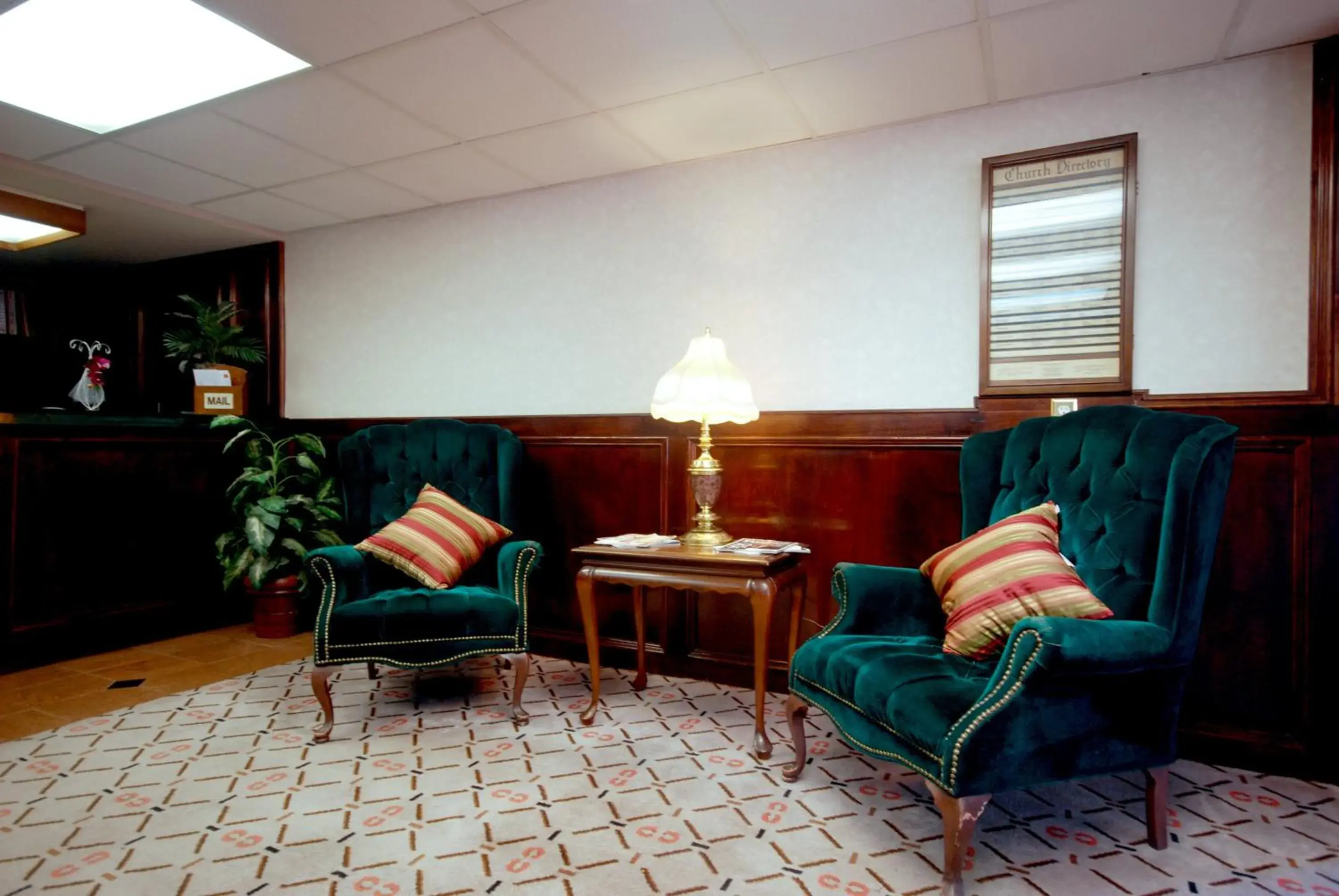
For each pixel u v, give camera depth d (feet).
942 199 9.18
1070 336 8.40
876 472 9.43
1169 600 5.60
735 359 10.36
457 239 12.50
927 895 5.34
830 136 9.77
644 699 9.57
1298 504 7.40
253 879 5.49
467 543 9.40
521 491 10.60
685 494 10.50
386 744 8.05
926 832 6.23
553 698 9.57
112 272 16.98
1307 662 7.34
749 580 7.72
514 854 5.84
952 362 9.12
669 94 8.63
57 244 14.79
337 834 6.14
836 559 9.64
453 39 7.48
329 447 13.62
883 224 9.50
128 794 6.85
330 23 7.20
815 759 7.68
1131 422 6.57
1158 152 8.14
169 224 13.42
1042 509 6.70
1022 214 8.64
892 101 8.80
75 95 8.64
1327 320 7.34
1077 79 8.25
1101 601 6.20
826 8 6.95
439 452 10.51
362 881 5.47
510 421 11.76
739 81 8.32
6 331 17.03
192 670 10.82
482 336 12.29
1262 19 7.02
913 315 9.33
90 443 11.89
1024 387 8.61
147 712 9.05
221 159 10.59
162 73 8.14
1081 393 8.34
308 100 8.79
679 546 8.71
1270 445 7.52
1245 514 7.63
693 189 10.65
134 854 5.82
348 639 8.14
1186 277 8.02
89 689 9.93
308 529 12.92
